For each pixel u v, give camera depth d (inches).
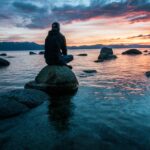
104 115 72.5
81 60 384.2
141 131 58.5
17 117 71.9
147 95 101.0
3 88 121.7
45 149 49.4
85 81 144.2
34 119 69.8
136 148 49.1
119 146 50.2
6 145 51.6
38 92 96.2
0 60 290.2
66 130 60.1
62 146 50.7
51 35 124.5
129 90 113.5
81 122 66.3
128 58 411.8
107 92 109.3
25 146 50.9
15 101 80.1
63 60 124.8
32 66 279.6
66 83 116.4
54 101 91.7
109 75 175.5
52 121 67.7
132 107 81.3
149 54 575.5
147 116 70.7
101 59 382.9
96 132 58.2
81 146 50.5
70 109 80.3
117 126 62.4
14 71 217.0
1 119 70.1
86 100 93.4
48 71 117.7
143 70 211.5
